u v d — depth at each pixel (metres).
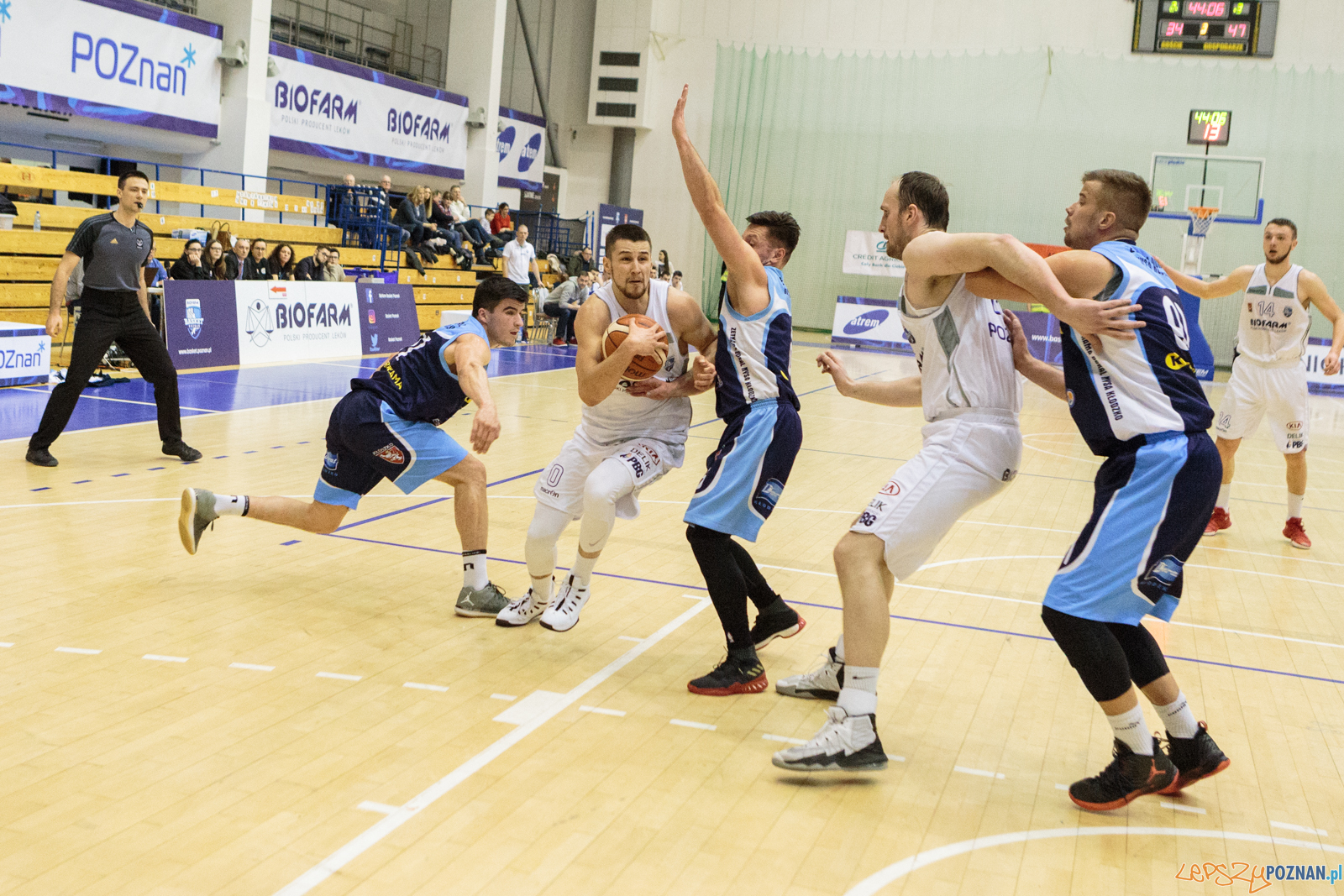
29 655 3.26
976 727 3.19
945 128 22.95
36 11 12.09
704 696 3.31
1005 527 6.15
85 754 2.62
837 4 23.39
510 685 3.28
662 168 24.66
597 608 4.18
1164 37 21.44
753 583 3.69
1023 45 22.36
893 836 2.46
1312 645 4.21
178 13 13.90
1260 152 21.27
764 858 2.32
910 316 2.89
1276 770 2.98
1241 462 9.55
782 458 3.28
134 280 6.12
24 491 5.40
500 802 2.50
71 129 13.62
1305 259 21.20
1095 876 2.32
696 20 24.12
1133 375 2.56
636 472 3.41
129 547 4.55
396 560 4.65
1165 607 2.74
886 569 3.03
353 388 3.96
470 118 20.25
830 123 23.64
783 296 3.37
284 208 14.25
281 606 3.90
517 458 7.35
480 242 17.88
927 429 2.93
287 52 15.67
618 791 2.61
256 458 6.68
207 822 2.32
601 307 3.39
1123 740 2.62
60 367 9.71
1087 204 2.80
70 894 2.01
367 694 3.13
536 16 23.66
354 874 2.15
